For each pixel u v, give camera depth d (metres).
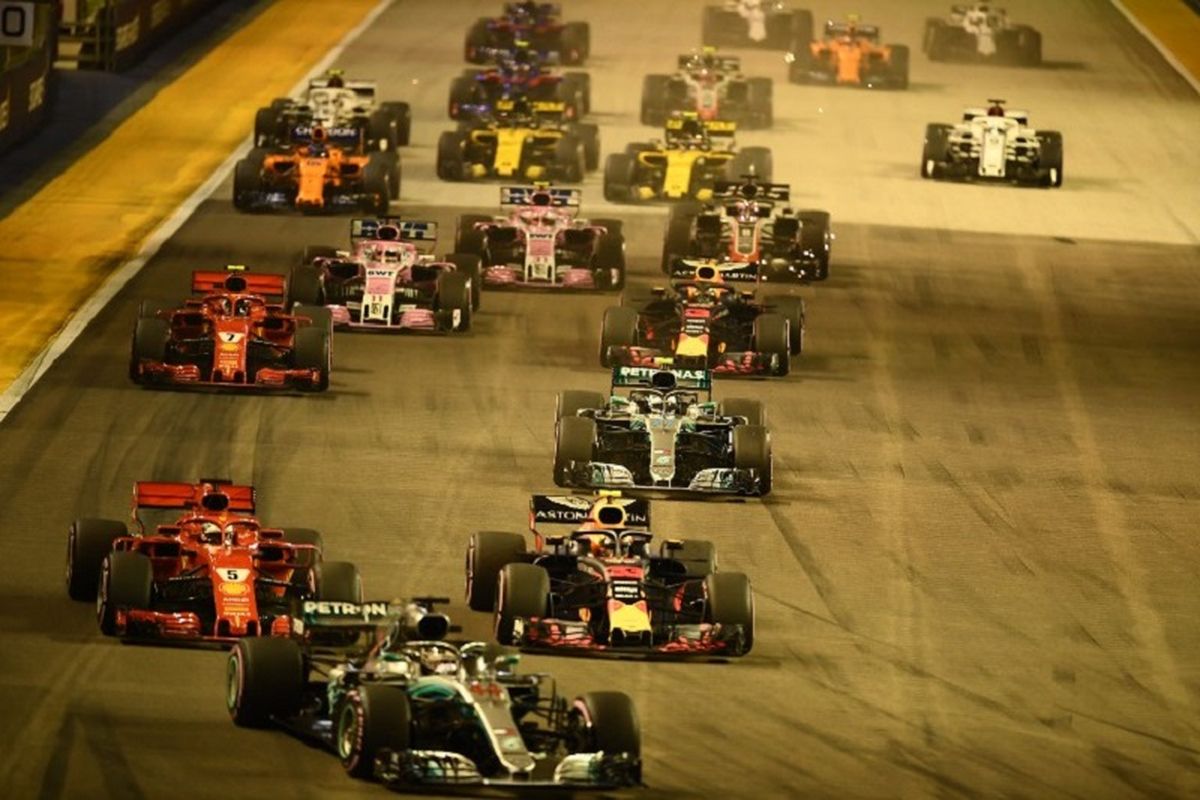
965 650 93.38
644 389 116.75
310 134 181.12
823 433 126.06
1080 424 132.62
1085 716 86.88
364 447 117.25
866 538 107.81
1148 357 150.75
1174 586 104.19
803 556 104.31
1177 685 91.19
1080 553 108.25
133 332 131.50
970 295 165.12
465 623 90.88
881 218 190.25
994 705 87.19
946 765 80.25
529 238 157.62
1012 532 110.75
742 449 111.88
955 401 135.62
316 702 79.31
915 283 167.75
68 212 172.88
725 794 75.19
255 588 88.31
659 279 163.38
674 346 138.00
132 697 80.44
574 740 74.69
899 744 82.00
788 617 95.56
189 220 172.62
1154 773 81.12
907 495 115.50
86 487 107.88
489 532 92.88
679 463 117.19
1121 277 174.38
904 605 98.62
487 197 188.38
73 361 130.50
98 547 89.75
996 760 81.19
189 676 82.88
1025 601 100.56
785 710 84.44
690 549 93.25
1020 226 190.88
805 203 194.88
